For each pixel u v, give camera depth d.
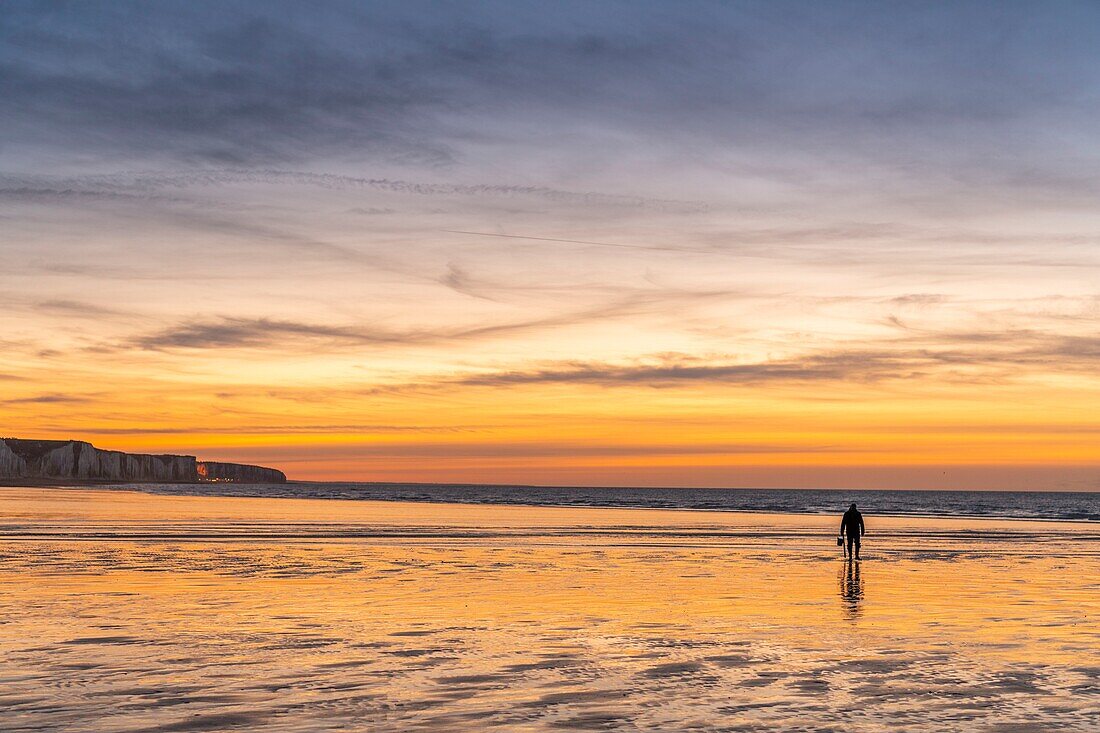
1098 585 21.30
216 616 15.03
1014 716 9.00
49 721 8.50
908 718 8.89
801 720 8.78
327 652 11.98
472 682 10.30
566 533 40.84
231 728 8.32
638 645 12.73
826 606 17.09
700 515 69.75
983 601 18.06
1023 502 164.62
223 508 70.12
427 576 21.83
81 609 15.68
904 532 46.91
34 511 57.16
